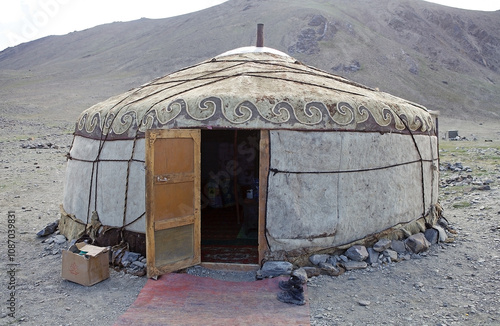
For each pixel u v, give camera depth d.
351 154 5.26
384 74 70.00
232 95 5.04
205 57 77.62
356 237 5.39
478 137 28.28
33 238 6.80
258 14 99.12
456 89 68.75
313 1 113.00
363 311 4.23
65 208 6.61
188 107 5.03
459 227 7.03
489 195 9.02
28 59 110.31
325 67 71.00
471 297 4.51
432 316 4.13
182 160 4.96
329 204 5.14
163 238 4.86
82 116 6.52
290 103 5.05
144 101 5.61
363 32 87.31
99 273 4.91
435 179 6.75
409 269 5.25
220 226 7.12
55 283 4.95
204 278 4.85
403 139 5.84
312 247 5.11
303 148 5.04
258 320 3.99
